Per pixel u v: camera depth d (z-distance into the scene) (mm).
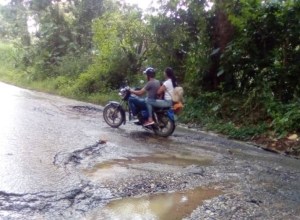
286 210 4582
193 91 12812
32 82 20469
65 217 3953
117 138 8023
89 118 10523
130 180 5250
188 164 6367
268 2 10672
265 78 11039
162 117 8773
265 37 11094
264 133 9586
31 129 8023
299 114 9297
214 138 9414
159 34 14094
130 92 9031
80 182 4953
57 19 22625
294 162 7395
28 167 5359
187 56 13734
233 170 6219
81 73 18016
